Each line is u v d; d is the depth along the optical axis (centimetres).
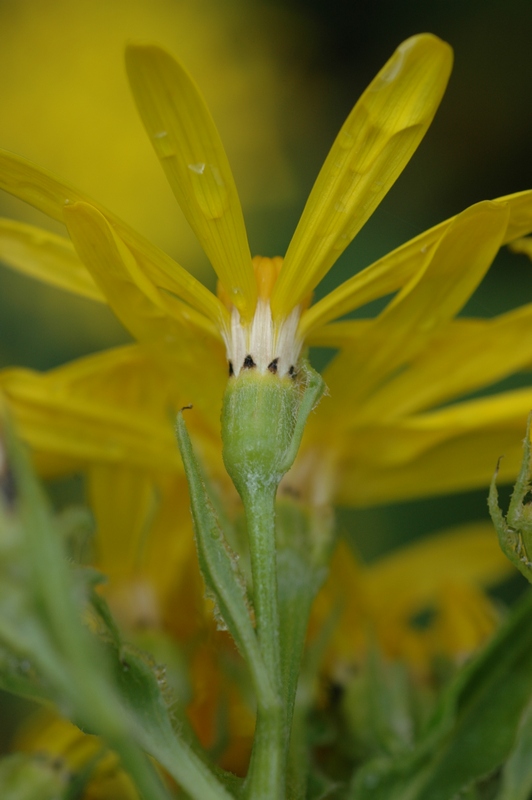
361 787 13
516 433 14
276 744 11
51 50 27
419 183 26
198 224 12
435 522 19
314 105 28
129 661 11
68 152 26
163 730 11
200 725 13
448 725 13
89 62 26
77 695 10
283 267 12
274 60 28
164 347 13
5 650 10
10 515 10
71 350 21
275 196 25
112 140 26
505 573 16
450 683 13
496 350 14
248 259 12
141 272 12
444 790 13
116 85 26
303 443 13
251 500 12
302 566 13
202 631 13
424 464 14
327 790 13
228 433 12
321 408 13
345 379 13
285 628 12
